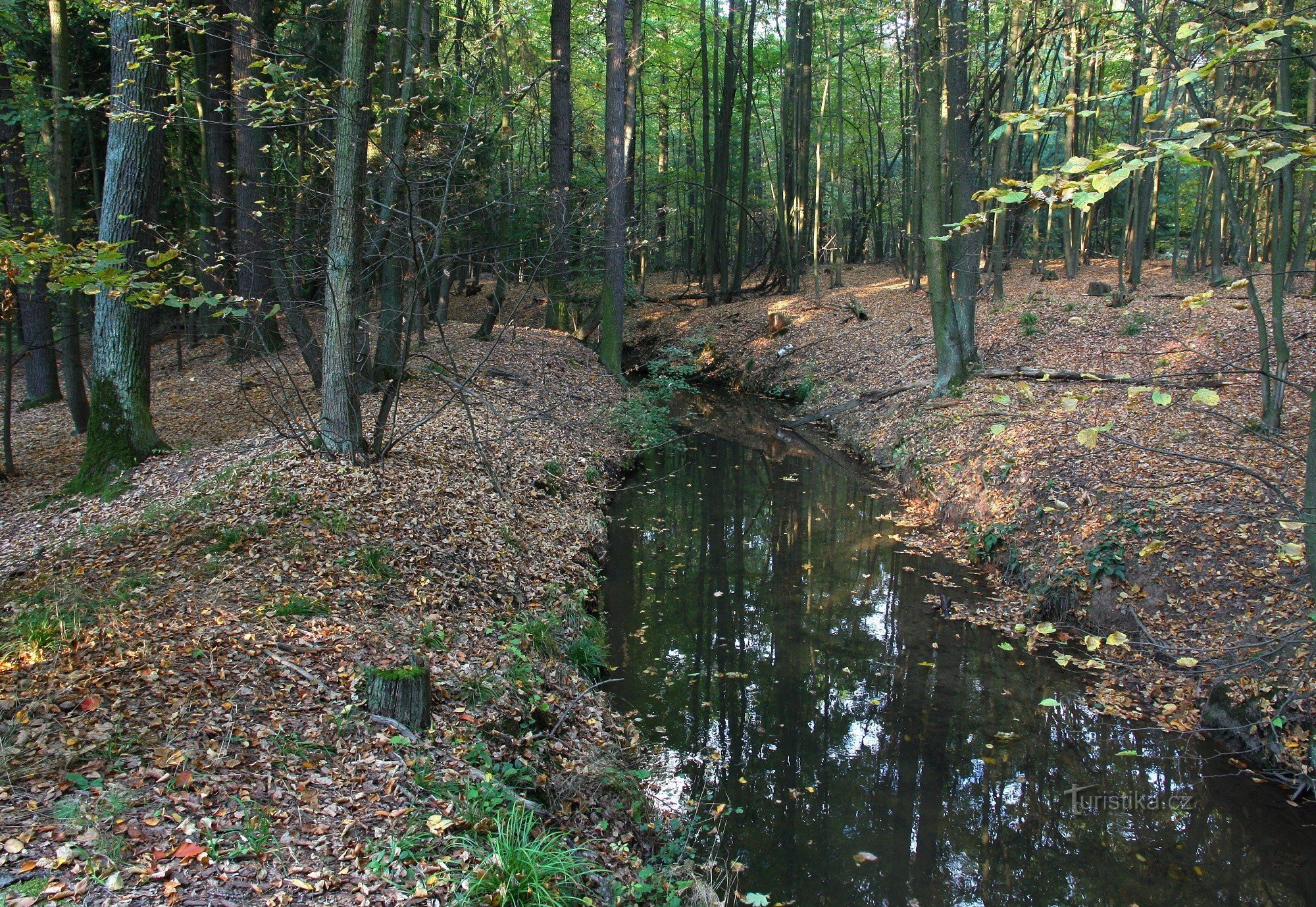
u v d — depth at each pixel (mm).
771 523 12234
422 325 15422
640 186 30672
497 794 4484
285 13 15156
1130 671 7445
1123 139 22594
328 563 7078
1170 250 29688
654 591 9695
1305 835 5473
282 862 3604
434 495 9281
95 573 6492
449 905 3582
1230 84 13641
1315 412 4781
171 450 10680
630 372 26703
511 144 12109
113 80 9727
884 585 9797
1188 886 5133
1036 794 6023
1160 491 8789
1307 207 14992
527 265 12648
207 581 6395
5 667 4715
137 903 3139
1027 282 22859
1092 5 12945
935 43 14383
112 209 9688
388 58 12086
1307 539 4875
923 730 6828
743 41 31125
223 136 15312
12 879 3104
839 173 29172
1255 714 6273
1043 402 12750
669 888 4457
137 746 4195
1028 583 9156
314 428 9664
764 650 8219
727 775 6168
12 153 13977
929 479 12523
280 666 5312
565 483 12164
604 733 6324
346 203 9008
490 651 6605
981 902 4949
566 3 19250
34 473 11375
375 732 4832
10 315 10867
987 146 19141
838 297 27062
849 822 5688
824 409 19000
